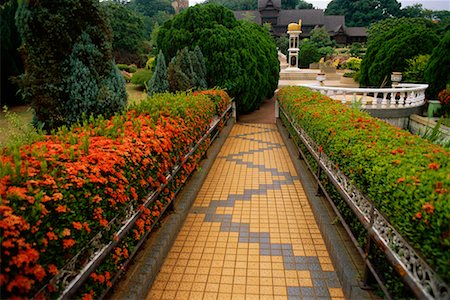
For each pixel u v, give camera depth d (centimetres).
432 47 1143
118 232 252
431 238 173
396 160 242
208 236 378
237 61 1028
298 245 355
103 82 441
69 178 203
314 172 480
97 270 224
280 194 500
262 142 831
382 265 245
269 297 276
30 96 420
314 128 461
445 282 162
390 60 1178
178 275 306
